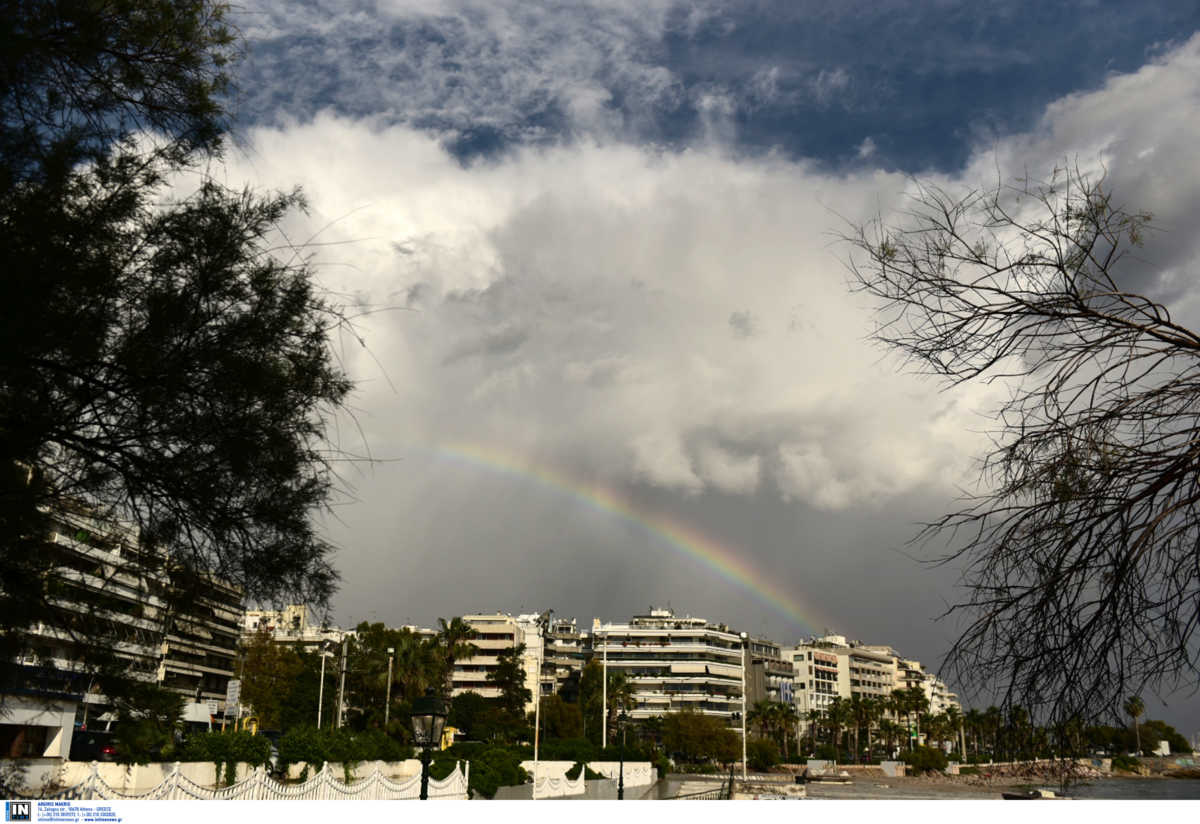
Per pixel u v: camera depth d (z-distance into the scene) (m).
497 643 136.00
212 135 6.96
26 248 5.79
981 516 4.52
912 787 81.69
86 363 5.86
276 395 6.40
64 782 17.61
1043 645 4.24
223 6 7.21
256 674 59.00
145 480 6.42
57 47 6.45
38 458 6.01
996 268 4.80
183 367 6.18
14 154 6.03
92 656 6.54
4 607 5.89
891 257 4.95
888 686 195.12
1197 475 4.24
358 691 75.69
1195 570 4.17
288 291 6.60
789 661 175.38
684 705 144.00
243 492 6.53
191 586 6.63
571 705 104.44
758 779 91.00
